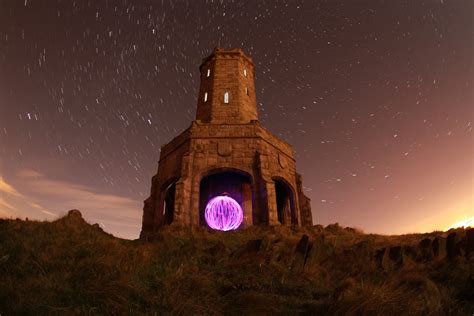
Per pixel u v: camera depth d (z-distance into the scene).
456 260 7.88
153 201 24.14
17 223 10.70
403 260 8.70
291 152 26.78
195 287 6.80
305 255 9.14
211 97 27.22
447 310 5.63
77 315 5.14
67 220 12.05
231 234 15.91
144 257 8.66
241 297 6.23
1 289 5.62
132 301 5.88
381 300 5.72
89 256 8.16
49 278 6.49
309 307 5.93
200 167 21.84
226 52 29.62
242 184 25.50
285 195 26.75
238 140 23.08
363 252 9.34
